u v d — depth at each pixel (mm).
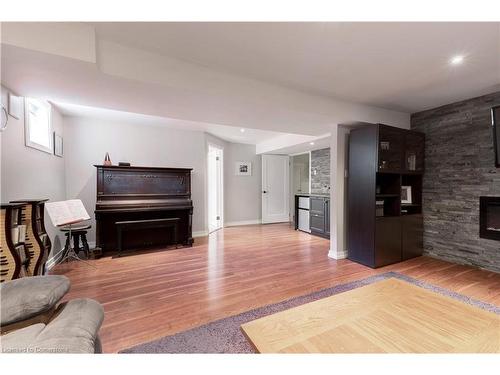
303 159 7051
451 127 3123
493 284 2432
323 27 1567
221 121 3055
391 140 3121
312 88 2564
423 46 1795
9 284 1105
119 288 2361
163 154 4453
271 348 969
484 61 2020
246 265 3049
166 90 2029
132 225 3576
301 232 5234
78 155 3795
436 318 1174
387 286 1529
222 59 1974
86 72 1709
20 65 1608
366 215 3023
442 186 3232
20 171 2316
